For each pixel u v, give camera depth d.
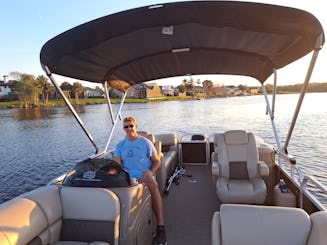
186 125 23.27
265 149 4.07
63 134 22.73
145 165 3.05
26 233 1.70
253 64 4.03
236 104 50.84
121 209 2.04
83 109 50.44
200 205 3.70
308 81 2.73
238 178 3.81
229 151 3.90
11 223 1.63
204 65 4.51
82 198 2.04
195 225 3.13
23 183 11.01
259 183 3.36
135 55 3.54
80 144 18.38
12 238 1.58
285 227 1.42
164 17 2.17
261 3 1.96
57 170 12.68
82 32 2.40
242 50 3.40
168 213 3.48
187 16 2.12
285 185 3.27
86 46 2.53
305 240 1.40
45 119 34.78
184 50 3.48
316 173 9.26
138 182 2.38
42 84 58.81
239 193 3.15
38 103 57.53
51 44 2.54
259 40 2.79
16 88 57.28
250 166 3.80
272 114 4.28
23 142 19.69
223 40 3.02
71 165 13.40
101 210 1.99
